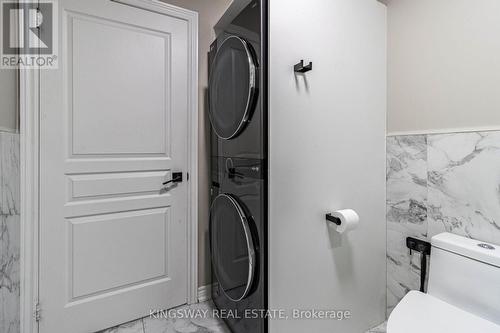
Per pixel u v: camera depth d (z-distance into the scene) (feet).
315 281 3.99
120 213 4.87
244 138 3.95
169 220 5.38
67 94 4.35
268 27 3.47
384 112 4.78
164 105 5.24
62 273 4.36
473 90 3.71
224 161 4.72
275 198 3.55
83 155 4.51
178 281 5.51
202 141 5.74
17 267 3.87
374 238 4.72
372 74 4.57
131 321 5.01
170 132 5.33
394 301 4.84
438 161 4.14
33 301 4.10
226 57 4.38
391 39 4.75
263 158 3.55
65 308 4.39
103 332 4.69
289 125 3.65
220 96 4.67
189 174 5.57
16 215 3.83
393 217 4.80
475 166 3.72
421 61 4.32
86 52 4.46
